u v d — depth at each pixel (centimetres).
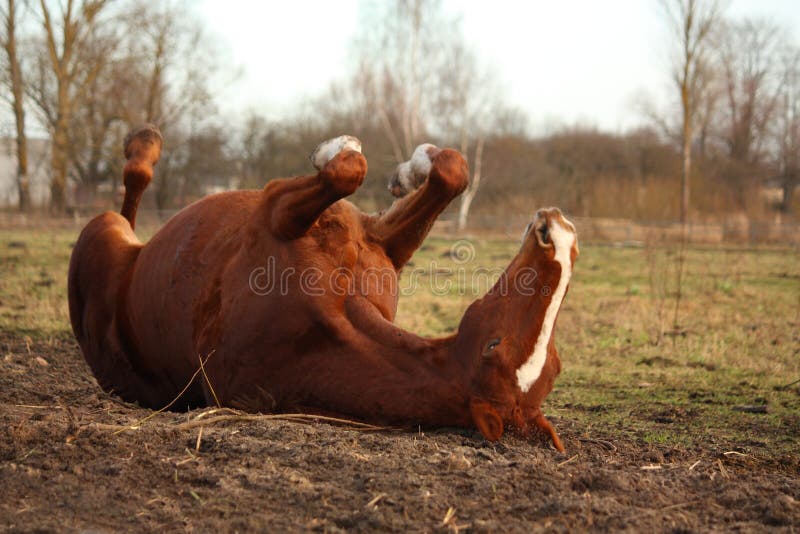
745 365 784
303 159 4384
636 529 297
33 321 923
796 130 5506
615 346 885
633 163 5244
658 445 488
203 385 455
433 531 290
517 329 367
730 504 333
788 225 2967
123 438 363
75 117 3784
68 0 3628
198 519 296
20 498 307
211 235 462
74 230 2950
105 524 290
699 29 3400
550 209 370
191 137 4397
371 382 390
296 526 291
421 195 432
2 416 396
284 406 412
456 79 3828
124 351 514
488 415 367
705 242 2952
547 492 327
